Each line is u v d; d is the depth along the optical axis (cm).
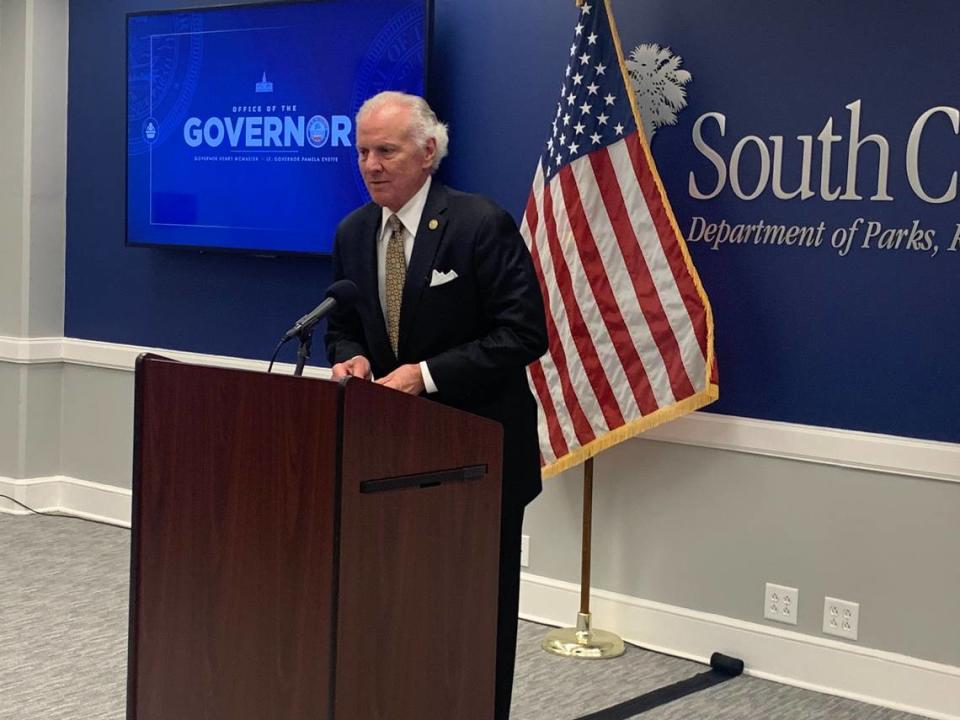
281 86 453
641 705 338
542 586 412
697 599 379
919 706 338
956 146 327
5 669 353
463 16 418
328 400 196
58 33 532
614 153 366
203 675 214
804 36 349
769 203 359
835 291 349
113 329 529
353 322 295
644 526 388
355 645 202
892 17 334
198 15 472
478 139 418
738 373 368
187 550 215
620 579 395
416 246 273
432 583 218
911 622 341
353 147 438
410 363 277
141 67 490
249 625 207
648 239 362
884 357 342
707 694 349
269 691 206
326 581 198
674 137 375
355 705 203
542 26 400
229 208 471
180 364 215
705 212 371
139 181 496
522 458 278
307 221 452
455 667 226
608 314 369
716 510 374
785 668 361
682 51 371
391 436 205
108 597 425
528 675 362
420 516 213
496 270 269
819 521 354
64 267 545
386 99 269
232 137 468
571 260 372
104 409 536
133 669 223
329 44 439
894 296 339
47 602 418
